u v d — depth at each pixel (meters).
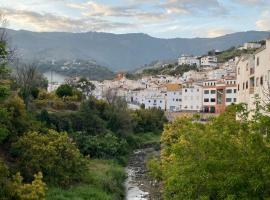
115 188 41.84
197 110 121.12
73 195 35.38
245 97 44.53
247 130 16.77
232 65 166.00
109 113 78.38
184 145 18.50
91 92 133.75
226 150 16.16
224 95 105.50
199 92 119.06
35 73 75.75
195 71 181.88
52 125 60.25
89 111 70.38
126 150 67.62
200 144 17.48
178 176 18.02
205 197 15.69
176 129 41.78
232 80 109.44
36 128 43.62
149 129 96.88
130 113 90.25
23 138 38.44
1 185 24.16
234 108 18.09
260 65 37.22
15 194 23.97
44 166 36.84
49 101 74.88
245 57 46.16
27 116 44.34
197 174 16.75
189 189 16.98
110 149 61.50
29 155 36.66
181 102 135.50
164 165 28.16
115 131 77.06
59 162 38.59
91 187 39.38
